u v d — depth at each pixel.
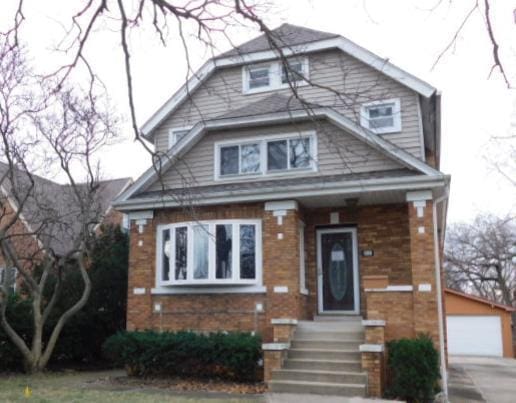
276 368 12.09
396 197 13.92
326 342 12.70
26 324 15.49
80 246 16.25
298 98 6.04
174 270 14.53
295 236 13.84
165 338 13.30
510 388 14.93
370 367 11.35
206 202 14.45
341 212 14.88
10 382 12.99
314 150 14.89
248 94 17.84
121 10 5.22
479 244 42.91
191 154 16.03
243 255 14.23
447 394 12.70
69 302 16.72
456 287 47.38
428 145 18.70
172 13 5.59
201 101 18.50
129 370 13.83
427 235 12.67
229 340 12.79
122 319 17.70
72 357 17.19
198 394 11.19
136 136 5.76
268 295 13.73
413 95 15.97
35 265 17.80
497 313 31.25
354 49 16.50
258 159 15.43
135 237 15.31
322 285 14.89
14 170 16.12
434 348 11.38
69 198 20.41
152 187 15.87
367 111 16.23
